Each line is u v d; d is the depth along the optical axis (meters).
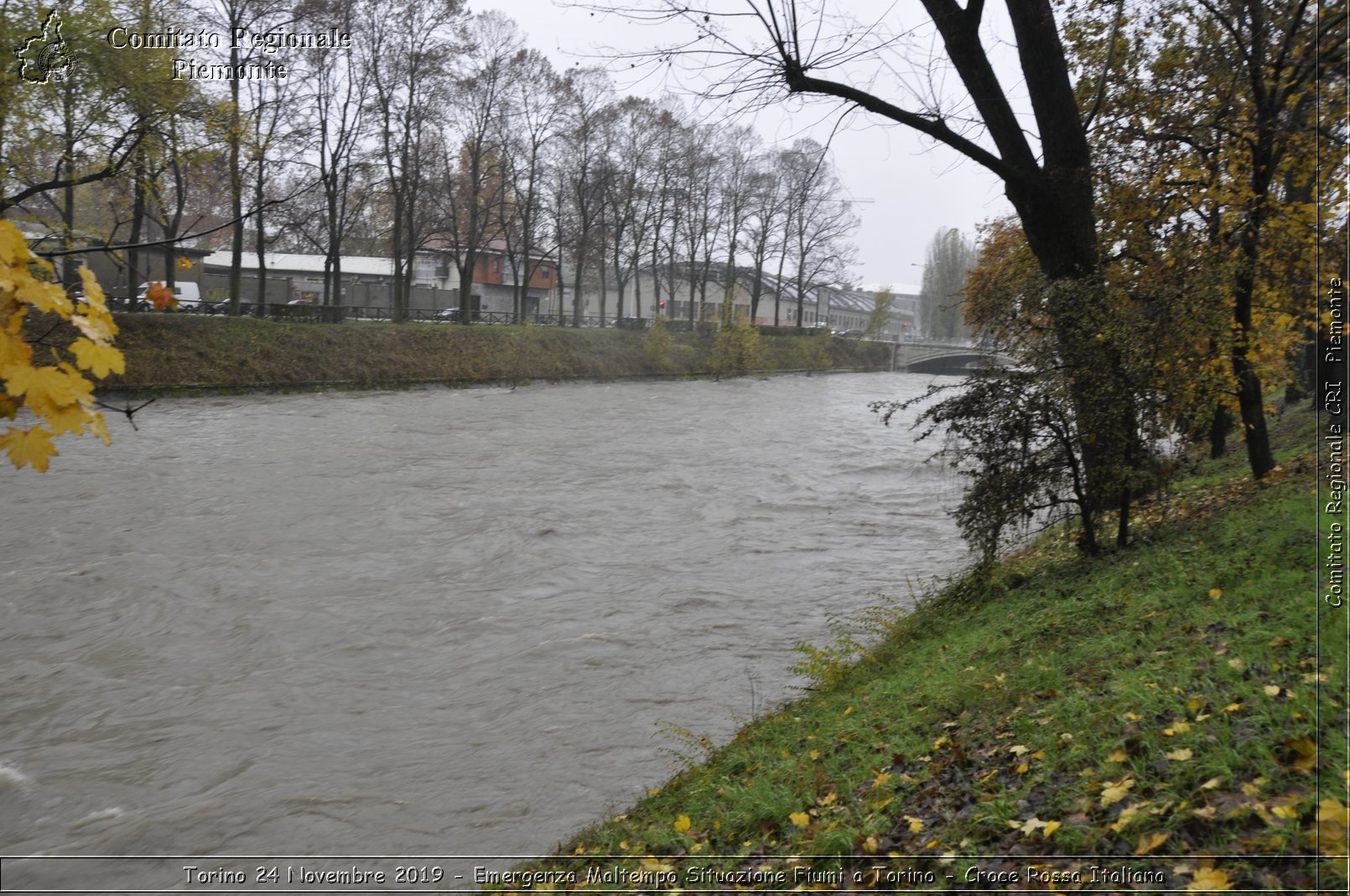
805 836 6.04
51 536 18.19
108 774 9.61
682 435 37.12
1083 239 12.30
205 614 14.61
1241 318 11.94
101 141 24.27
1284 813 4.30
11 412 2.40
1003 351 11.52
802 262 86.69
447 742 10.35
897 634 11.48
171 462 25.55
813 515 22.91
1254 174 11.44
